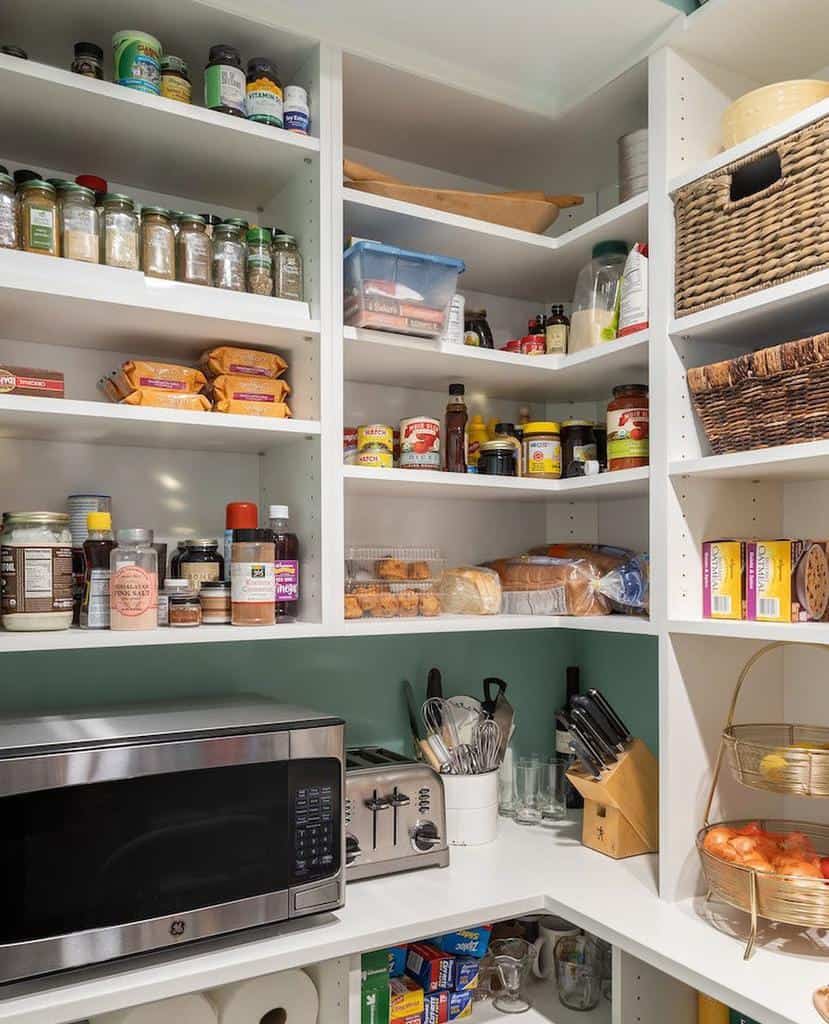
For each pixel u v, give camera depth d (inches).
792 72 60.4
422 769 60.0
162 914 44.4
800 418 48.3
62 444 59.5
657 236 57.2
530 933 66.5
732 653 58.4
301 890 48.7
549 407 81.8
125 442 60.4
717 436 53.9
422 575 65.1
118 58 51.9
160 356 62.2
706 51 57.6
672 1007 53.7
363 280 57.7
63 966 41.6
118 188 62.1
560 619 64.4
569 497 76.5
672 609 55.5
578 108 65.4
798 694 60.2
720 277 52.8
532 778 72.8
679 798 55.3
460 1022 57.2
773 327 54.3
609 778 61.6
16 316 52.1
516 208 64.8
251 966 45.5
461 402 66.8
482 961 60.8
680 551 56.1
